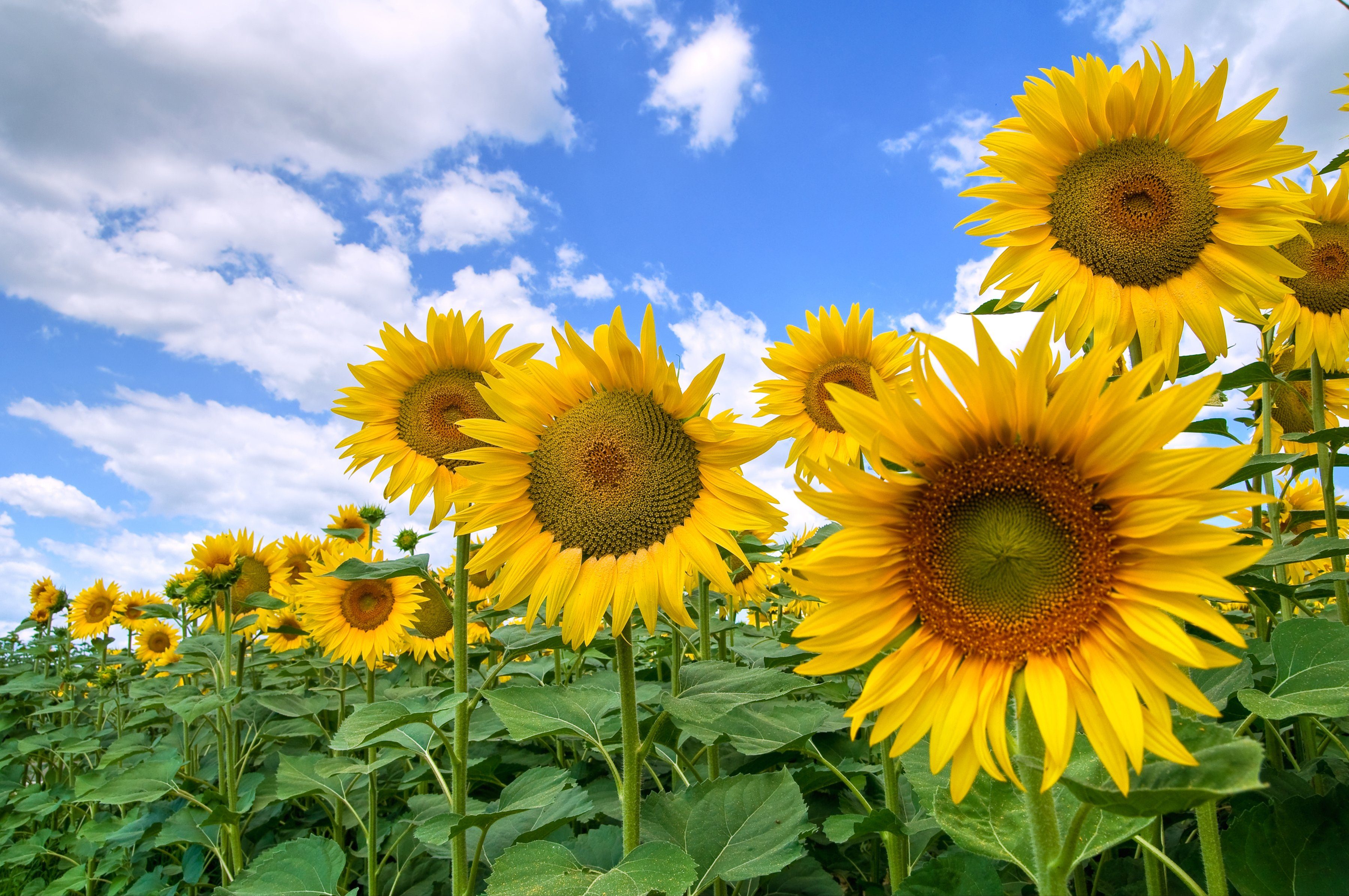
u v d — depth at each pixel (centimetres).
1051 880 170
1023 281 307
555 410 305
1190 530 162
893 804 278
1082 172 305
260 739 570
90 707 977
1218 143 295
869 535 188
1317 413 355
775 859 263
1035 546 178
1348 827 218
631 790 271
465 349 436
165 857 591
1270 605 358
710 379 278
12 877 616
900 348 588
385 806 551
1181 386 167
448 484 427
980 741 173
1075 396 175
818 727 327
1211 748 157
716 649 566
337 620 607
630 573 281
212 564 634
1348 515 407
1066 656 173
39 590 1091
